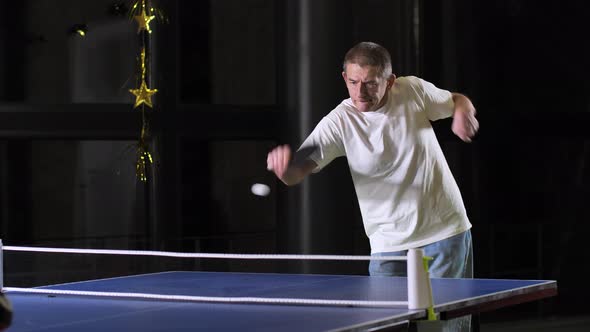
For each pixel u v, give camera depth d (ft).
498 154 39.70
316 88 31.40
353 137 17.99
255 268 33.78
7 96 31.73
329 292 15.10
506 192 39.86
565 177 40.91
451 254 17.94
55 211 32.83
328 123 18.16
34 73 32.12
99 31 32.81
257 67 35.35
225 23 34.91
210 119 32.83
